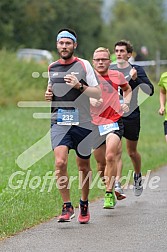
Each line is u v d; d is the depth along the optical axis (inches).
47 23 3745.1
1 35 3408.0
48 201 746.8
